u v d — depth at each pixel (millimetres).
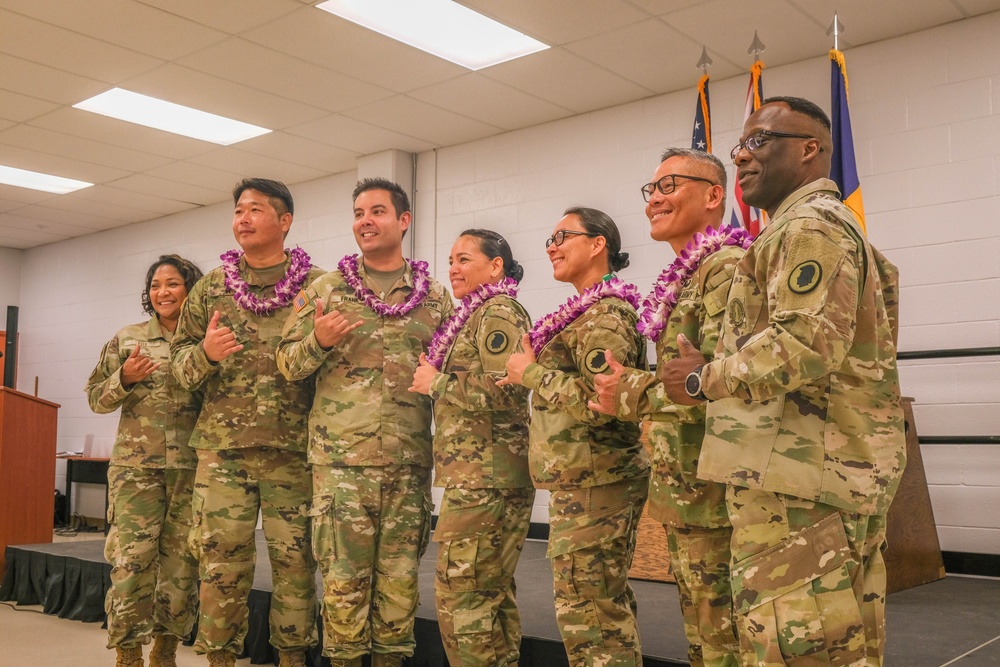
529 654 2908
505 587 2512
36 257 10445
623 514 2170
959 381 4602
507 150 6531
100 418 9461
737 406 1549
